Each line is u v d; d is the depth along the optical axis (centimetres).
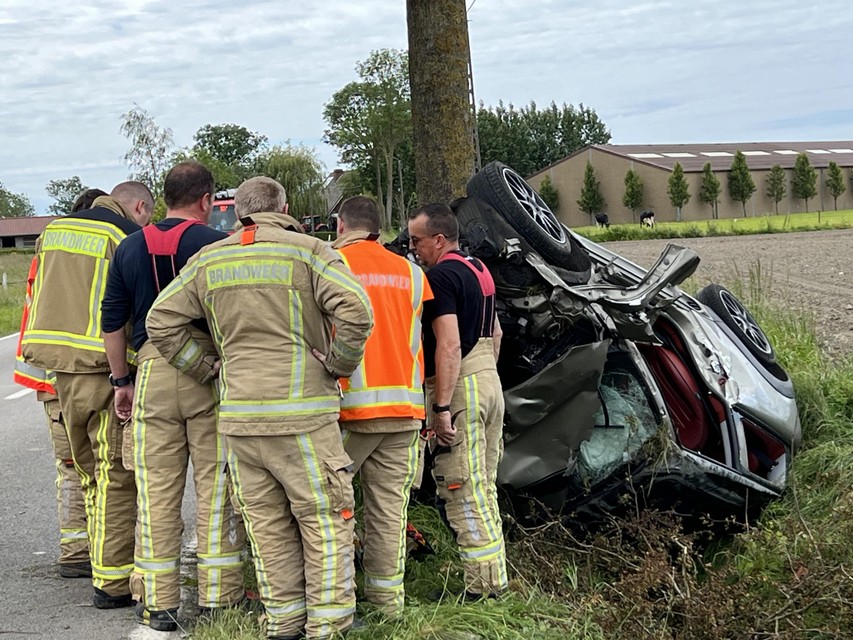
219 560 426
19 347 501
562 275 535
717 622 420
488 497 456
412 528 507
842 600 418
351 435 416
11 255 5716
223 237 443
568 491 513
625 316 516
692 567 473
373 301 417
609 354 530
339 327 378
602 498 511
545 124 9250
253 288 383
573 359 486
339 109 7375
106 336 433
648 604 429
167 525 427
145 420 423
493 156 8869
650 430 516
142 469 426
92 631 433
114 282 430
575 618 421
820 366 754
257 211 403
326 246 393
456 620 400
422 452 448
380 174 7506
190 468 773
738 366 584
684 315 584
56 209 13675
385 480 423
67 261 461
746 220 5566
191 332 407
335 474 387
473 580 442
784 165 7969
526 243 525
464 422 443
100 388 455
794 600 427
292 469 386
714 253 2667
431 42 787
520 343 532
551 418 496
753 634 418
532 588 451
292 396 383
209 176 452
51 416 504
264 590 398
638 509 506
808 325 896
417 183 810
